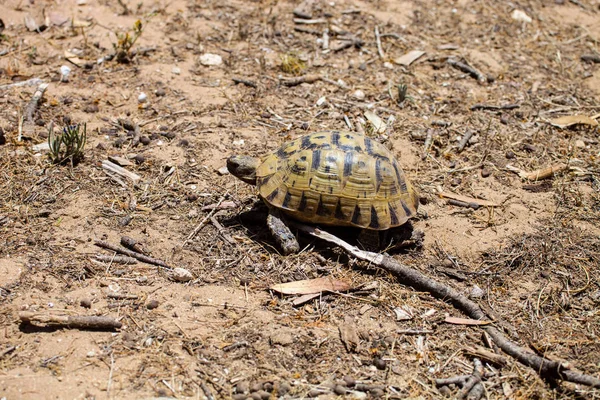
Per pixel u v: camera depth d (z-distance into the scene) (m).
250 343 1.89
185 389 1.85
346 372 1.88
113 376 1.85
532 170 2.16
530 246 2.03
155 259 1.97
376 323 1.93
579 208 2.10
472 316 1.94
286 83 2.29
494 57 2.42
